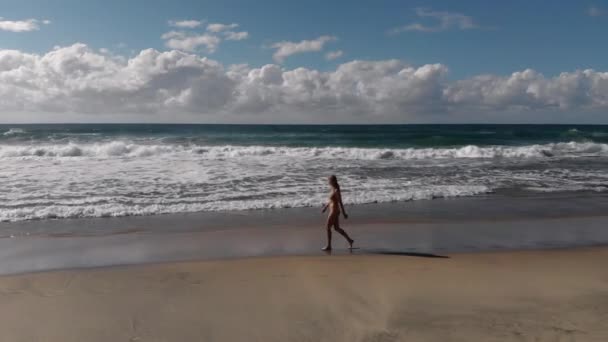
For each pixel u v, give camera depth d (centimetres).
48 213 1138
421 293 595
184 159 2236
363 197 1370
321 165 2056
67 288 624
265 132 5778
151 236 957
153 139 3681
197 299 579
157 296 591
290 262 758
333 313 529
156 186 1492
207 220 1105
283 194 1397
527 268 716
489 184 1634
